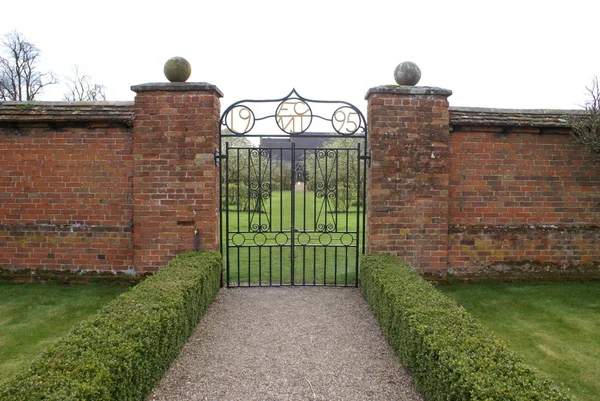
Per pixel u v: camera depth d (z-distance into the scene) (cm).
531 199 643
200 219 600
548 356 406
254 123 615
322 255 888
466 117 625
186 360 403
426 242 614
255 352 421
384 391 351
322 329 480
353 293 609
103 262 621
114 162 609
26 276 622
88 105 611
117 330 301
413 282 448
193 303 437
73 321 488
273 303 567
